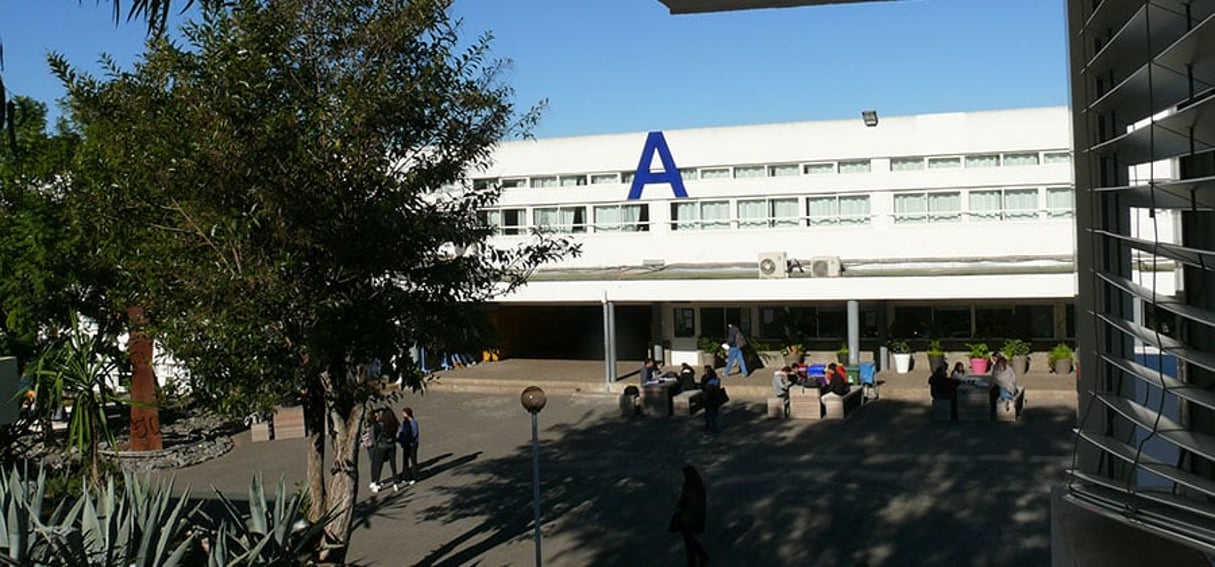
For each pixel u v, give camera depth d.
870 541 13.05
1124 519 3.63
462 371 32.47
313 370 10.59
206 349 10.33
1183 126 3.48
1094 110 4.23
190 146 9.94
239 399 10.41
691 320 33.50
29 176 16.39
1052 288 25.92
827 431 21.05
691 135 31.55
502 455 20.00
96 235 11.62
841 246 30.08
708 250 31.34
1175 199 3.73
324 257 10.88
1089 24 4.17
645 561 12.66
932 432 20.48
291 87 10.68
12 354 16.72
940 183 29.19
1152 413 3.81
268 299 10.05
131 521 8.12
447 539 14.07
